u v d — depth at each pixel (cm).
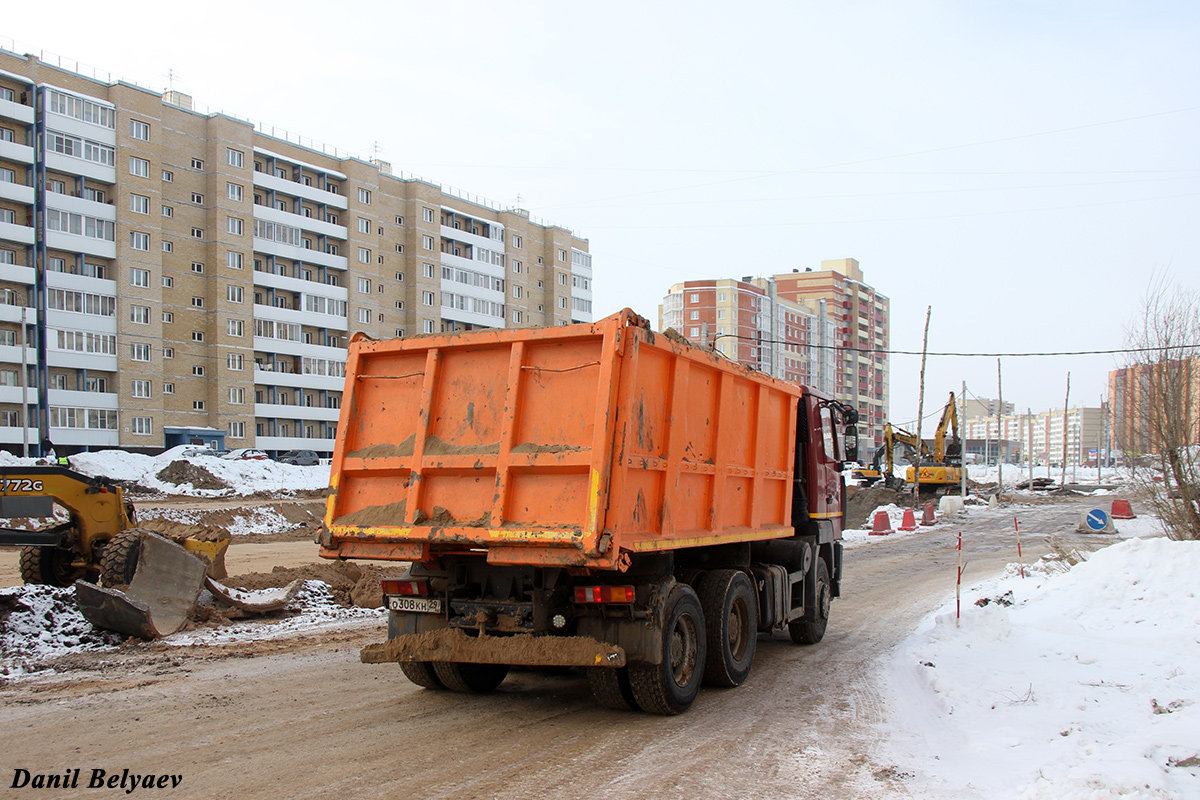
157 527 1239
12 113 5422
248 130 6781
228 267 6606
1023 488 6266
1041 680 749
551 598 655
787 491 977
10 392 5338
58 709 670
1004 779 525
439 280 8488
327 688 763
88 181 5819
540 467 607
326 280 7538
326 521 677
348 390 701
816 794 507
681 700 689
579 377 621
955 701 714
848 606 1383
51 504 1107
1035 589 1279
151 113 6097
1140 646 866
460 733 626
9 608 937
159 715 657
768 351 11838
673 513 682
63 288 5600
